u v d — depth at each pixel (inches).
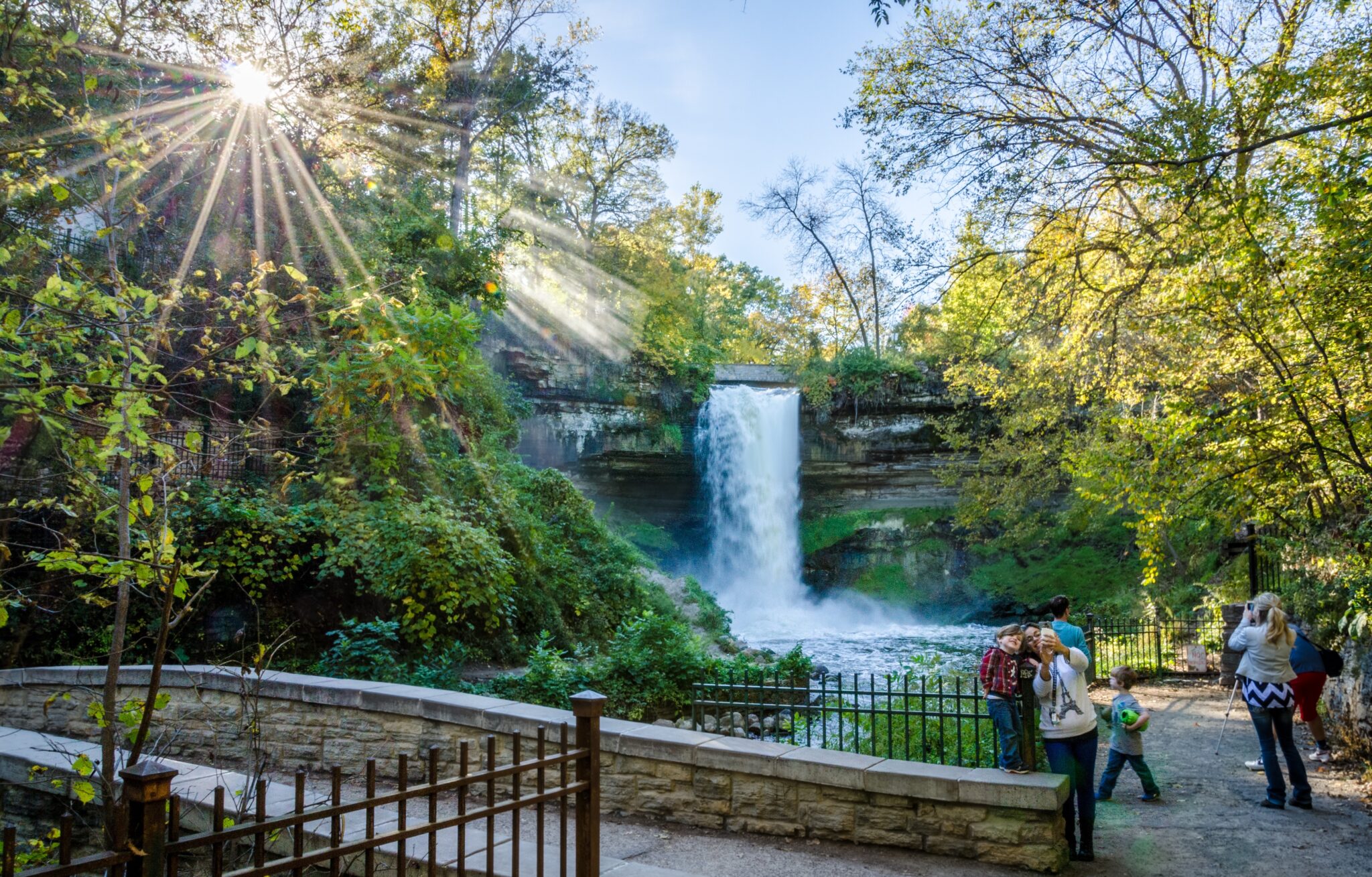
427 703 302.5
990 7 469.1
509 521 653.3
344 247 617.3
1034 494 1095.6
